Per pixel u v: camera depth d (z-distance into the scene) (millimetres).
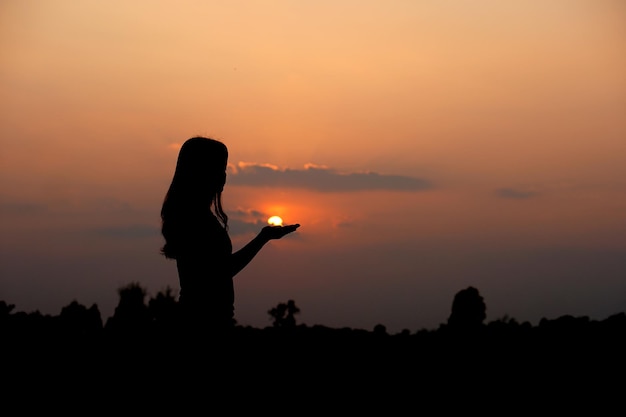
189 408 5129
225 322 5199
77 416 6926
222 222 5469
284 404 7508
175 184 5379
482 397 8070
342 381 8773
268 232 5250
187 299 5195
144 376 7344
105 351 9258
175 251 5281
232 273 5195
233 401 5238
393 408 7637
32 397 7668
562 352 9602
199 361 5121
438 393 8289
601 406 7496
